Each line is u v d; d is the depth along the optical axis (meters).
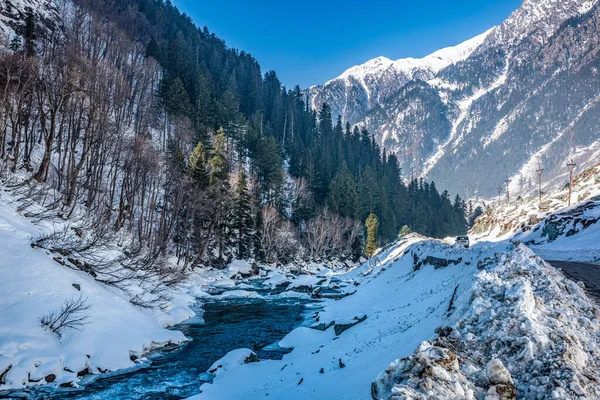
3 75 34.44
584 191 64.06
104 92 49.19
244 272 54.19
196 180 52.78
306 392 12.00
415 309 18.47
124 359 17.47
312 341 21.20
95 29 83.44
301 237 79.12
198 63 119.06
